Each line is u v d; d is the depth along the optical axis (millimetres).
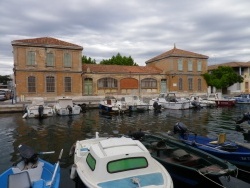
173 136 13562
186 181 9055
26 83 36531
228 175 8375
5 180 8312
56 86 38312
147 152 7977
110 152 7891
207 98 39875
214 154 10867
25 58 36438
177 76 47250
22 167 8797
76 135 17781
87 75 41125
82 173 8016
